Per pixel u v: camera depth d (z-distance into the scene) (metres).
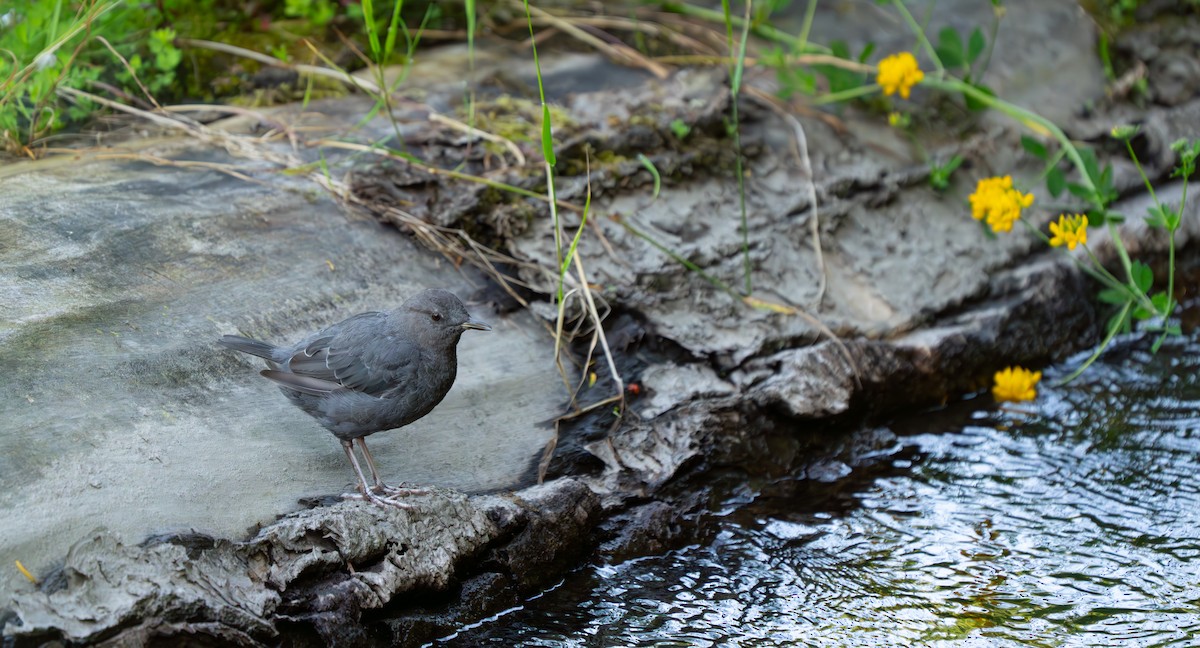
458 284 10.66
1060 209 13.13
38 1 12.27
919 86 14.15
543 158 11.72
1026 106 14.14
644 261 11.23
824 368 10.77
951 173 13.13
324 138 11.91
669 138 12.41
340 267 10.25
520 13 14.99
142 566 6.91
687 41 14.68
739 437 10.32
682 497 9.79
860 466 10.61
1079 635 8.28
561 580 8.82
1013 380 11.55
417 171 11.39
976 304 12.22
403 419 8.30
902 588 8.91
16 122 11.56
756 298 11.38
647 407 10.22
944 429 11.23
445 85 13.16
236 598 7.12
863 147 13.12
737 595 8.81
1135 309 11.69
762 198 12.24
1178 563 9.12
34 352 8.28
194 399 8.51
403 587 7.83
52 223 9.73
